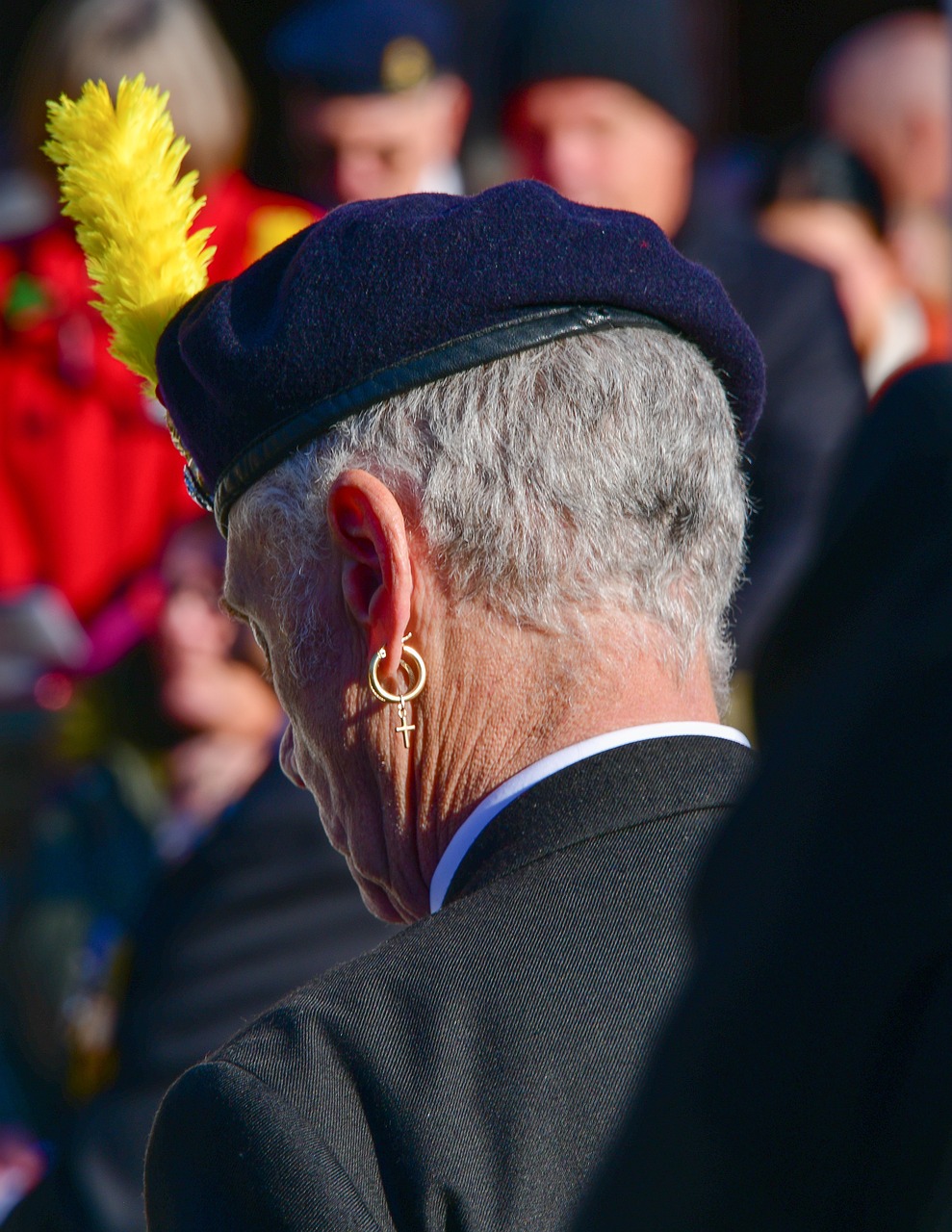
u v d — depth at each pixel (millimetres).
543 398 3770
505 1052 3391
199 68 11922
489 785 3816
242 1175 3281
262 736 11359
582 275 3848
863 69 15875
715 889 2119
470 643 3797
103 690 11539
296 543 3988
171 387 4203
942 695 1989
